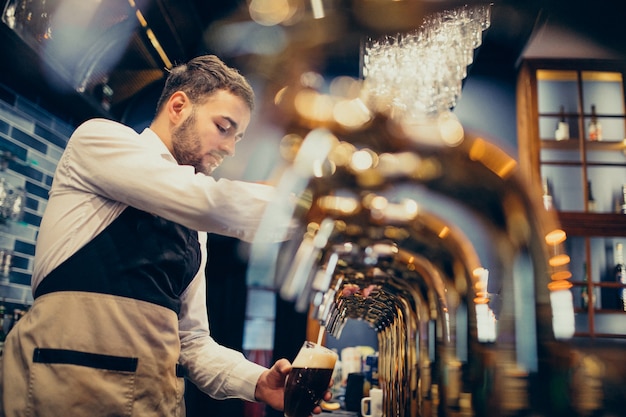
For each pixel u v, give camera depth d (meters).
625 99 3.85
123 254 1.20
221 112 1.35
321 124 0.46
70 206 1.22
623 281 3.60
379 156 0.48
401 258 0.61
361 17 0.95
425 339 0.68
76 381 1.10
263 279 3.58
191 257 1.35
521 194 0.49
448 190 0.50
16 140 2.45
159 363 1.19
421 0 1.19
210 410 3.33
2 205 2.23
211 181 1.09
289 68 0.51
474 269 0.57
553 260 0.51
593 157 3.82
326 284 0.61
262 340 3.55
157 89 3.08
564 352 0.51
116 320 1.16
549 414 0.49
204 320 1.47
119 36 2.46
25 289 2.51
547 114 3.79
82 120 2.89
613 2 3.53
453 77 2.49
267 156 0.51
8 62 2.17
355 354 2.02
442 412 0.61
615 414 0.48
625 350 0.53
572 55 3.77
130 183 1.14
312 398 0.84
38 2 1.99
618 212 3.71
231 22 1.98
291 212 0.54
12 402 1.12
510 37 3.56
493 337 0.57
